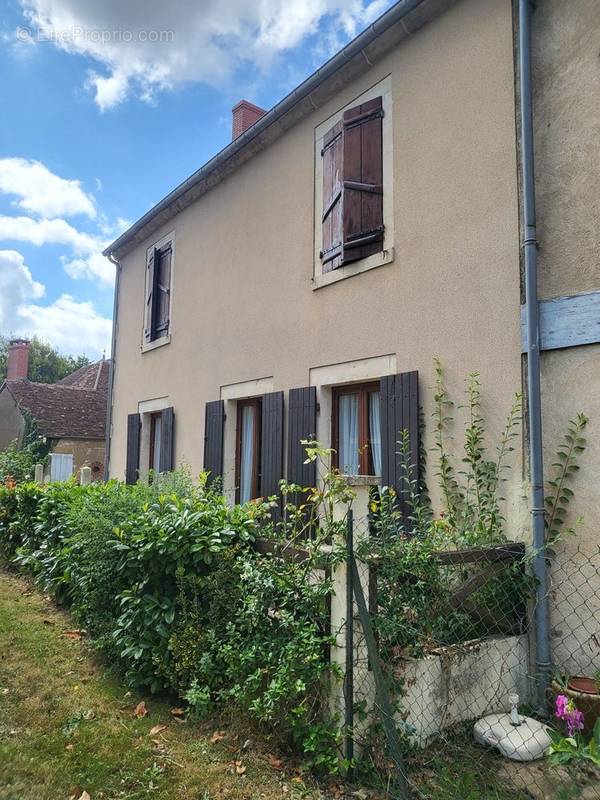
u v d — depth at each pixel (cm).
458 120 493
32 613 562
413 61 542
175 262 977
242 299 782
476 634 373
